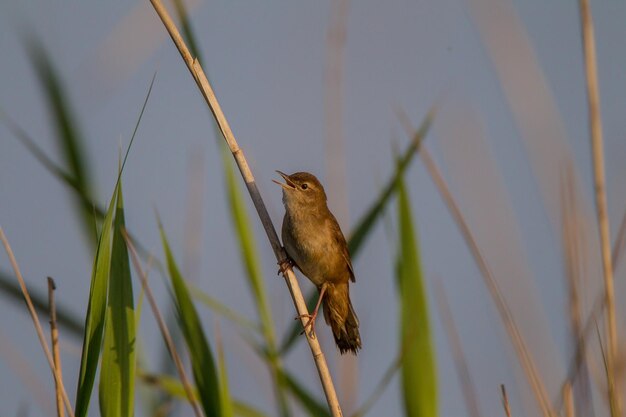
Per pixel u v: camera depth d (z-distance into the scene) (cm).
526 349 767
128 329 780
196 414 746
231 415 828
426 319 916
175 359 755
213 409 826
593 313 773
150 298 761
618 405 741
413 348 912
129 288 787
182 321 829
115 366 773
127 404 770
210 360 833
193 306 829
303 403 986
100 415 769
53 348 760
